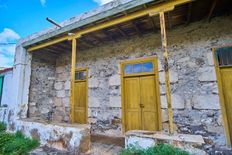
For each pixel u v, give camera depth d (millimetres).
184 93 3883
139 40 4746
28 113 5270
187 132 3709
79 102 5680
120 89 4824
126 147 2865
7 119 5117
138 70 4648
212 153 2955
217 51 3693
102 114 5047
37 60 5801
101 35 4633
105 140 4164
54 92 6324
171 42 4246
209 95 3609
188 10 3400
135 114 4523
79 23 3844
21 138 3953
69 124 3715
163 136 2688
